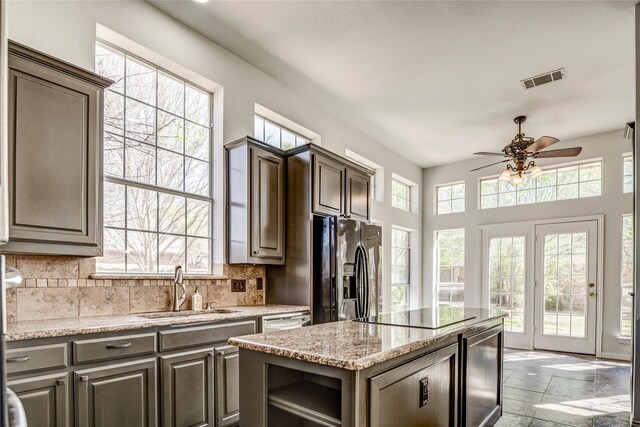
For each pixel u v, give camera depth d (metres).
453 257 6.60
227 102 3.43
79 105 2.16
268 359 1.46
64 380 1.78
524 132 5.27
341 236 3.43
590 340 5.11
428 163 6.80
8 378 1.62
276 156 3.53
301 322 3.22
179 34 3.07
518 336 5.70
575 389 3.61
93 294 2.42
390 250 5.95
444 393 1.81
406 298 6.63
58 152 2.05
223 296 3.27
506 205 6.07
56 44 2.36
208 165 3.39
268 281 3.66
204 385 2.39
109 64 2.77
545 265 5.58
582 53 3.35
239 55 3.53
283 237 3.54
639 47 2.71
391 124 5.08
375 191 5.87
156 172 3.00
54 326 1.89
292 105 4.16
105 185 2.67
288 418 1.54
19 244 1.89
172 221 3.07
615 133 5.16
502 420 2.87
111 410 1.94
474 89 4.08
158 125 3.05
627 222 5.04
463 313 2.58
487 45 3.27
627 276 4.97
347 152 5.08
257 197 3.27
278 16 2.96
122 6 2.72
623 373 4.18
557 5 2.75
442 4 2.77
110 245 2.66
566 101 4.30
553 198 5.65
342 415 1.23
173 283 2.88
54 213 2.02
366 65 3.65
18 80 1.92
